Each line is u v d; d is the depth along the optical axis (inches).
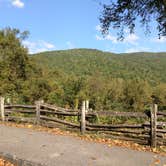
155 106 395.2
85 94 1004.6
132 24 700.0
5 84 1494.8
